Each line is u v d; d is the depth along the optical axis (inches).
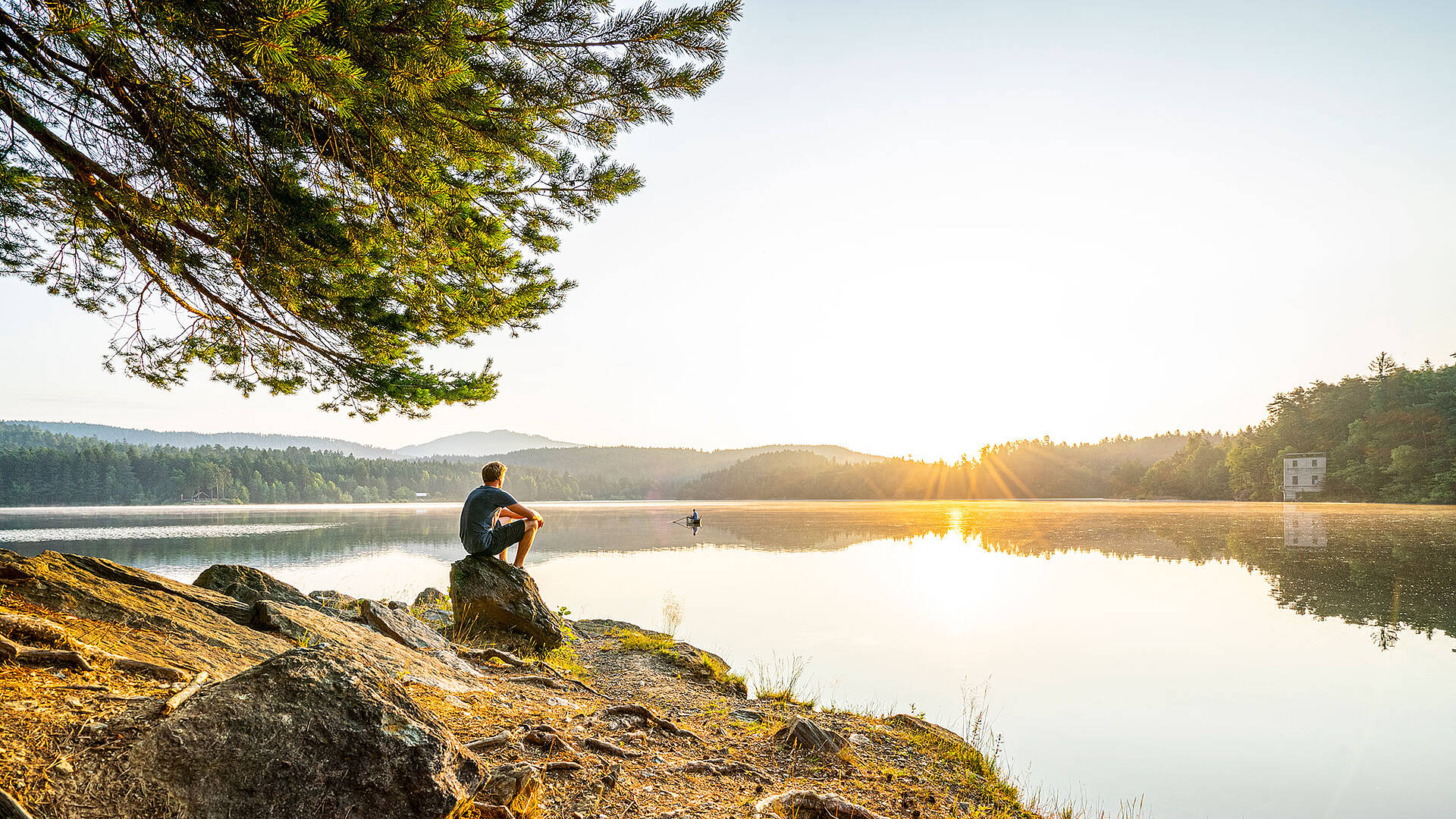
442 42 154.4
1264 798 280.1
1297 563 1082.7
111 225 229.3
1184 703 402.0
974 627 620.7
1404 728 363.3
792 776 183.9
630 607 715.4
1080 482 7263.8
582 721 189.6
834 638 565.6
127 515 3545.8
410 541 1673.2
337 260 228.1
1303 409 4069.9
